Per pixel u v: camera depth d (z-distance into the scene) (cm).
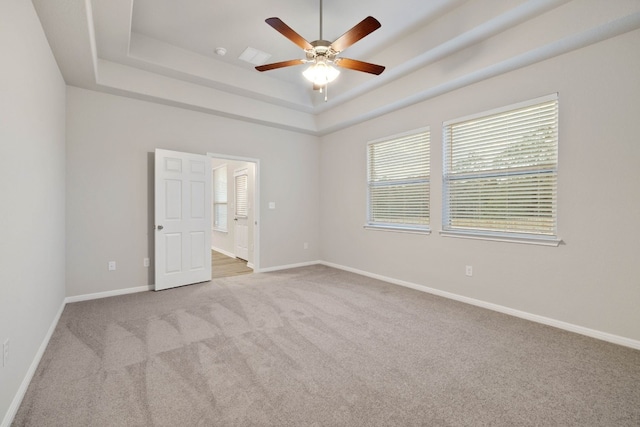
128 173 375
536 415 159
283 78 445
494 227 321
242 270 520
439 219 369
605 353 225
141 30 321
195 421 154
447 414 160
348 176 511
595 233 252
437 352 228
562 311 271
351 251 506
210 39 338
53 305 268
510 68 293
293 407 166
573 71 260
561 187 270
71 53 264
